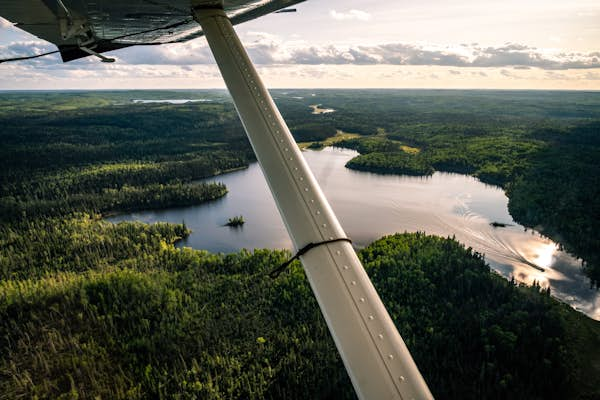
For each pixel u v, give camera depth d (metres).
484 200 162.38
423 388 3.17
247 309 78.69
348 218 142.50
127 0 5.81
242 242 132.62
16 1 5.54
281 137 4.71
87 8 6.26
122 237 126.88
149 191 187.88
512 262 106.88
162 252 111.50
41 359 64.31
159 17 7.01
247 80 5.18
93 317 74.12
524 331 69.38
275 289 84.12
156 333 71.12
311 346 65.50
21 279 105.19
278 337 68.88
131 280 87.00
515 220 139.75
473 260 93.75
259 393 56.78
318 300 3.64
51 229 141.75
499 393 56.91
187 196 182.12
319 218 4.08
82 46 7.46
